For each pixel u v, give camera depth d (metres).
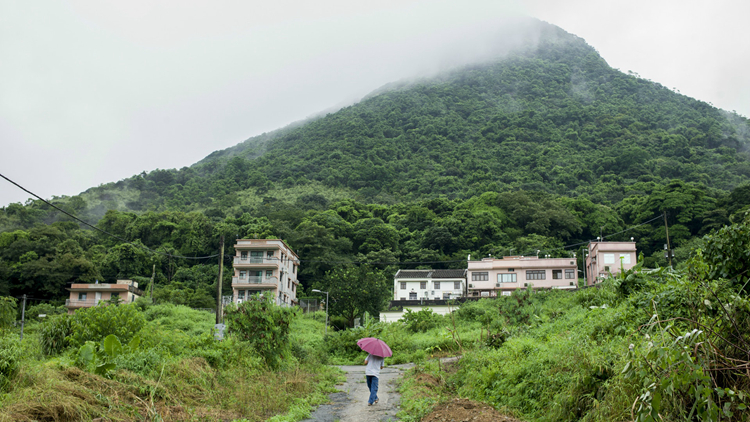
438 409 8.80
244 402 9.78
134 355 10.67
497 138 135.25
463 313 33.25
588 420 6.93
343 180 116.88
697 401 5.27
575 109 145.25
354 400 11.51
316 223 64.06
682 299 8.10
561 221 68.38
